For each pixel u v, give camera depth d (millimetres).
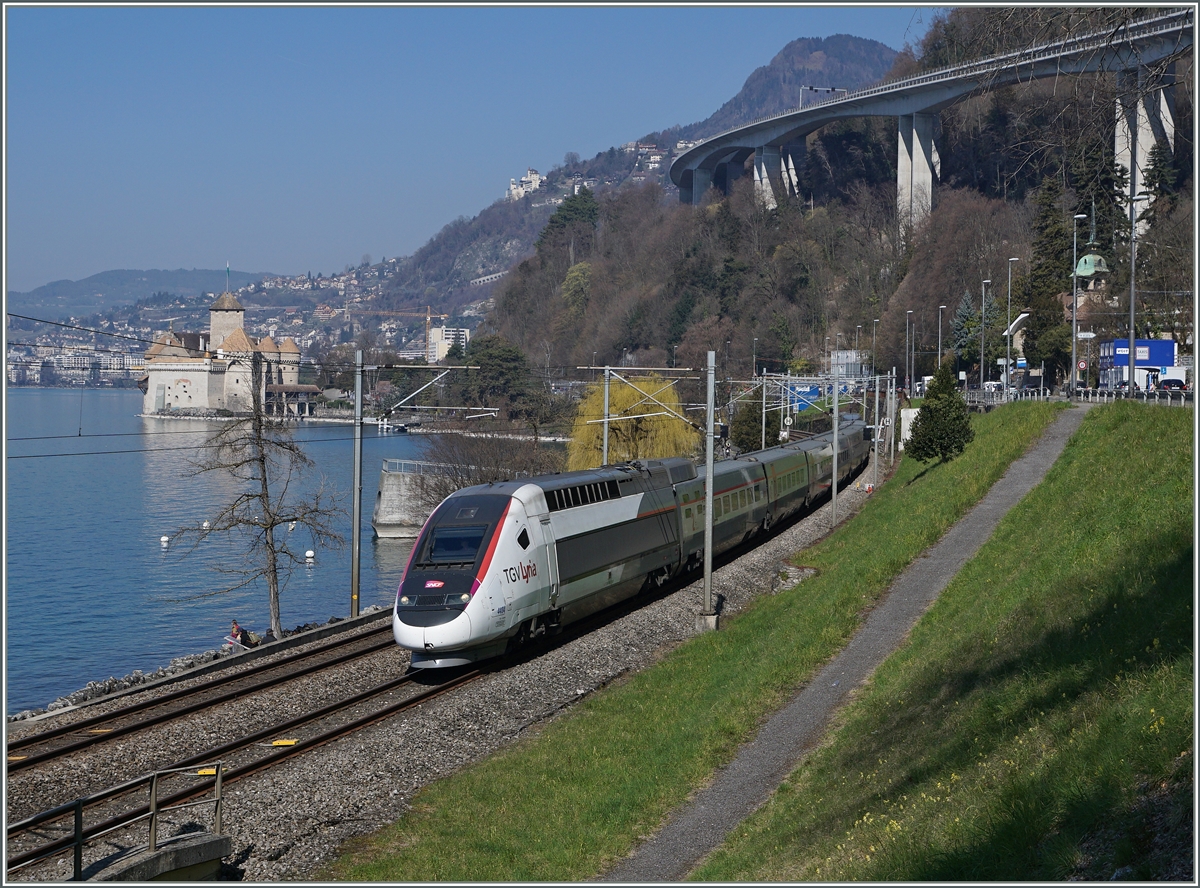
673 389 76875
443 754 22562
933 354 130875
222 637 55625
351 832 18438
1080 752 13844
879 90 169125
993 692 18734
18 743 21609
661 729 24094
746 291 174875
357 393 39719
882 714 21500
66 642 54438
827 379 78438
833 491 57375
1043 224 97750
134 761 20984
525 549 29719
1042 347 95750
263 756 21203
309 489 102562
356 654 29906
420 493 80438
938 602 31172
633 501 37469
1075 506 32094
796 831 16578
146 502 97500
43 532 82438
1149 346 70688
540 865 17031
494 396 121938
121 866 14938
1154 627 17625
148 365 177250
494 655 29109
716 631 35156
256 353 48344
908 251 159875
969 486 45875
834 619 30734
